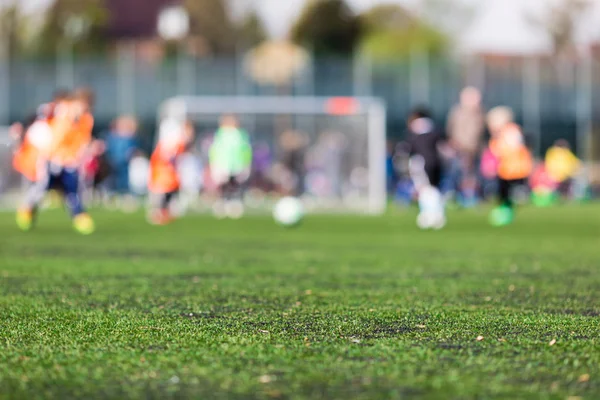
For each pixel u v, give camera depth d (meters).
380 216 26.06
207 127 33.16
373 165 31.33
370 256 12.50
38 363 4.63
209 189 34.25
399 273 10.07
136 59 44.31
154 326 5.95
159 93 44.41
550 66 45.41
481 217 24.73
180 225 21.23
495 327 5.89
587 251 13.44
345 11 67.69
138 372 4.39
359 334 5.59
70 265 10.93
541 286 8.70
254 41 72.88
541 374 4.34
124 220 23.27
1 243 14.87
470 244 14.97
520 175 21.02
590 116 45.34
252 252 13.22
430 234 17.73
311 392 3.95
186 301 7.43
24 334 5.59
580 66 45.34
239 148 27.73
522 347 5.10
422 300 7.54
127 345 5.17
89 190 32.72
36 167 18.97
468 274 9.96
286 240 16.02
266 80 44.38
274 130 33.94
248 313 6.64
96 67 44.22
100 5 65.69
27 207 18.59
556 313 6.65
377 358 4.75
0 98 43.69
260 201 34.38
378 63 44.59
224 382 4.16
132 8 76.94
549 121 45.38
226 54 72.12
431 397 3.86
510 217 21.16
